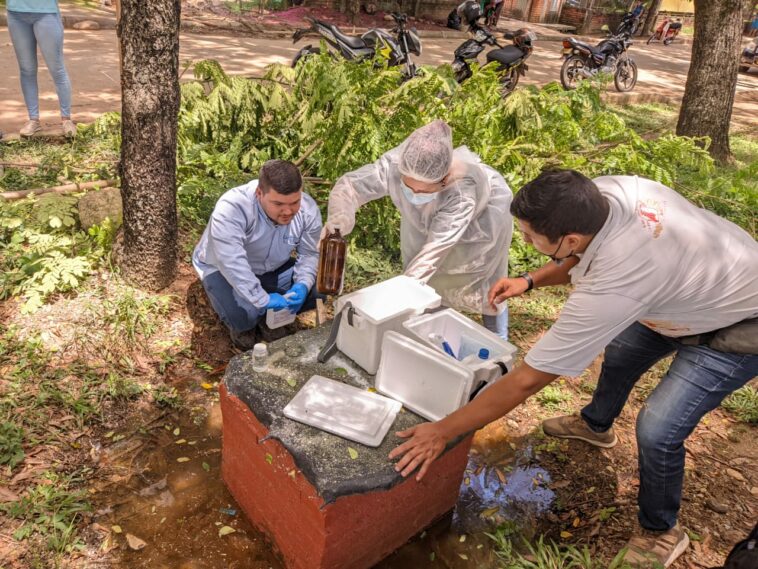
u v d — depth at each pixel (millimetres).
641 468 2361
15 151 5172
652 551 2461
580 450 3133
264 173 2883
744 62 17031
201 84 5039
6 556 2256
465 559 2535
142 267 3684
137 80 3203
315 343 2619
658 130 8094
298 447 2059
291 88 5270
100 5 11867
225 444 2545
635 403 3492
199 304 3770
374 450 2096
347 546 2203
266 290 3607
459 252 3105
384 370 2340
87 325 3398
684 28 24641
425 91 4406
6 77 7184
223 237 3062
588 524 2705
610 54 10711
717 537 2650
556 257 1922
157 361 3344
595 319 1841
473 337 2461
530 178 4594
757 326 2031
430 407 2264
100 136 5562
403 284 2646
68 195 4273
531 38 8938
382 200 4363
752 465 3082
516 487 2906
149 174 3434
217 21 12531
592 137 5430
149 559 2355
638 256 1816
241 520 2566
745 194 5254
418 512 2479
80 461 2717
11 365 3096
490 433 3227
